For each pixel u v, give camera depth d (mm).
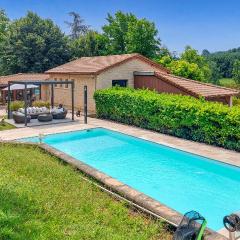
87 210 8828
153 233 7898
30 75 41000
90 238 7219
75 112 30984
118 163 17297
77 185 10953
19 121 25562
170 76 28875
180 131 20875
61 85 34344
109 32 59438
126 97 24844
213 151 17672
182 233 6391
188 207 12141
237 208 12016
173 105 20891
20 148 16969
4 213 7746
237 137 17438
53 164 13664
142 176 15383
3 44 53688
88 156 18484
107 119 27797
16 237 6836
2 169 12188
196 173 15750
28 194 9273
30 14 56250
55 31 56000
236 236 6809
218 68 70438
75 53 57500
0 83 36781
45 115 26203
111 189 10758
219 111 18062
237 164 15430
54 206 8859
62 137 22312
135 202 9680
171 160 17766
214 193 13398
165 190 13734
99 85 29094
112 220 8352
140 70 31453
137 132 22562
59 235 7156
